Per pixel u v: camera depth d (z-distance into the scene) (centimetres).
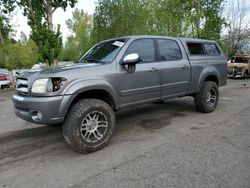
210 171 359
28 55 3716
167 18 2111
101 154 436
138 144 474
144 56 540
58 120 415
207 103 673
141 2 2214
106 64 477
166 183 333
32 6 1864
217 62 710
